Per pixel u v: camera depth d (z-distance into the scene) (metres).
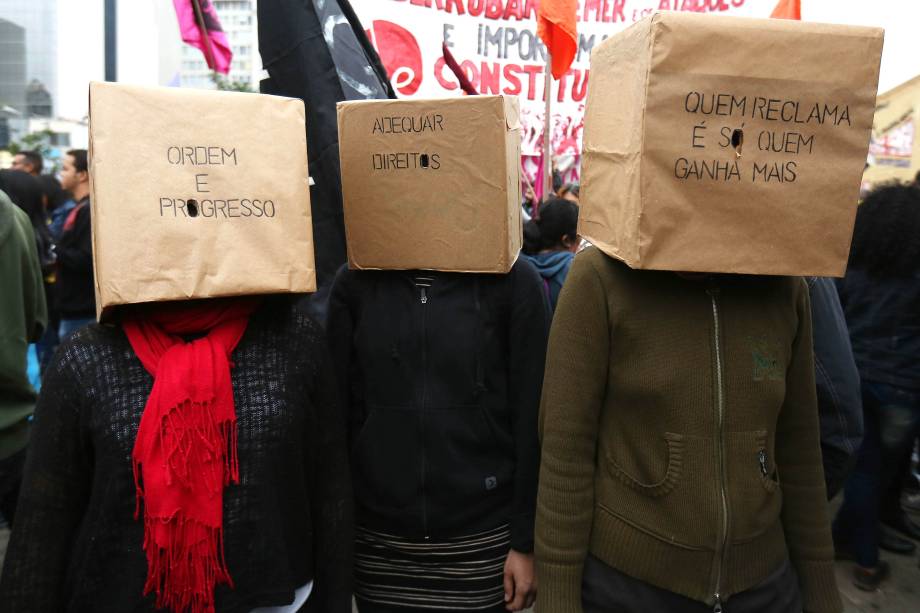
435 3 4.06
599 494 1.36
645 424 1.31
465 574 1.60
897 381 2.86
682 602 1.29
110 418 1.11
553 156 4.54
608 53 1.35
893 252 2.80
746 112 1.14
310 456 1.31
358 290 1.67
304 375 1.27
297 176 1.21
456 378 1.57
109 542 1.11
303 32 2.01
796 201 1.15
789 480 1.41
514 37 4.21
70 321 3.98
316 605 1.36
